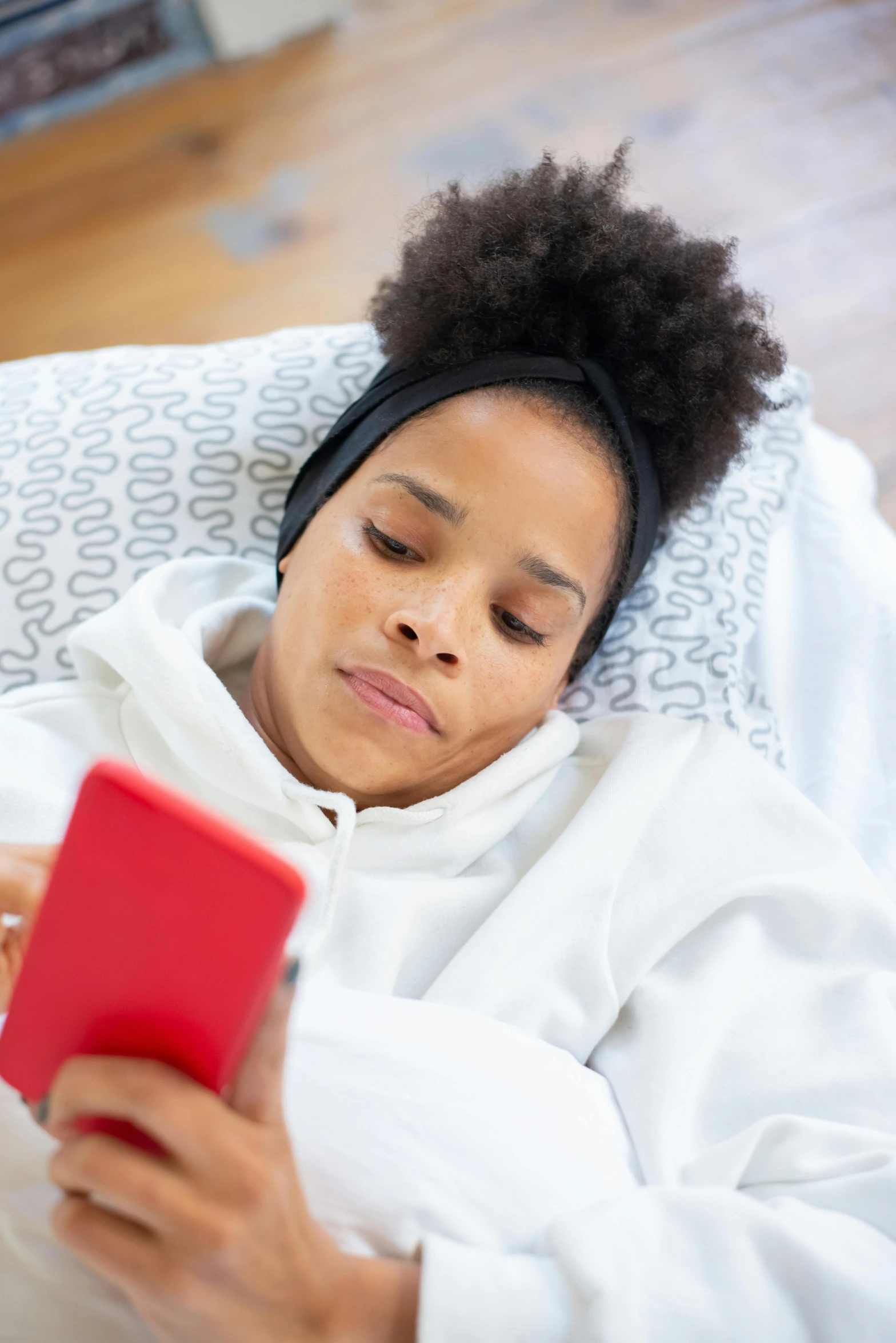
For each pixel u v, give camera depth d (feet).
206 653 2.93
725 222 5.77
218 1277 1.67
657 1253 1.99
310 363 3.57
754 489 3.59
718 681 3.13
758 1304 1.95
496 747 2.82
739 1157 2.29
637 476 2.87
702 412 2.93
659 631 3.20
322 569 2.61
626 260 2.80
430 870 2.73
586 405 2.77
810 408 3.98
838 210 5.81
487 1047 2.23
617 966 2.63
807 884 2.66
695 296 2.87
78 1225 1.68
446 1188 2.03
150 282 5.65
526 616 2.63
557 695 3.07
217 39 6.54
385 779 2.60
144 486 3.33
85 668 2.91
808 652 3.51
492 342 2.81
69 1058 1.65
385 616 2.52
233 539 3.34
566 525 2.63
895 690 3.42
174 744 2.68
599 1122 2.32
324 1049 2.09
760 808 2.83
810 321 5.42
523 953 2.59
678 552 3.34
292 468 3.43
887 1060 2.44
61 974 1.58
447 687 2.51
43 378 3.58
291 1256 1.71
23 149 6.27
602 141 6.12
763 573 3.45
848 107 6.26
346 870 2.66
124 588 3.21
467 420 2.67
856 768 3.26
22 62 6.20
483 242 2.84
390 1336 1.85
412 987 2.66
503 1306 1.86
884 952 2.66
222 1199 1.61
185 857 1.43
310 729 2.59
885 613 3.54
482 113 6.30
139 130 6.32
